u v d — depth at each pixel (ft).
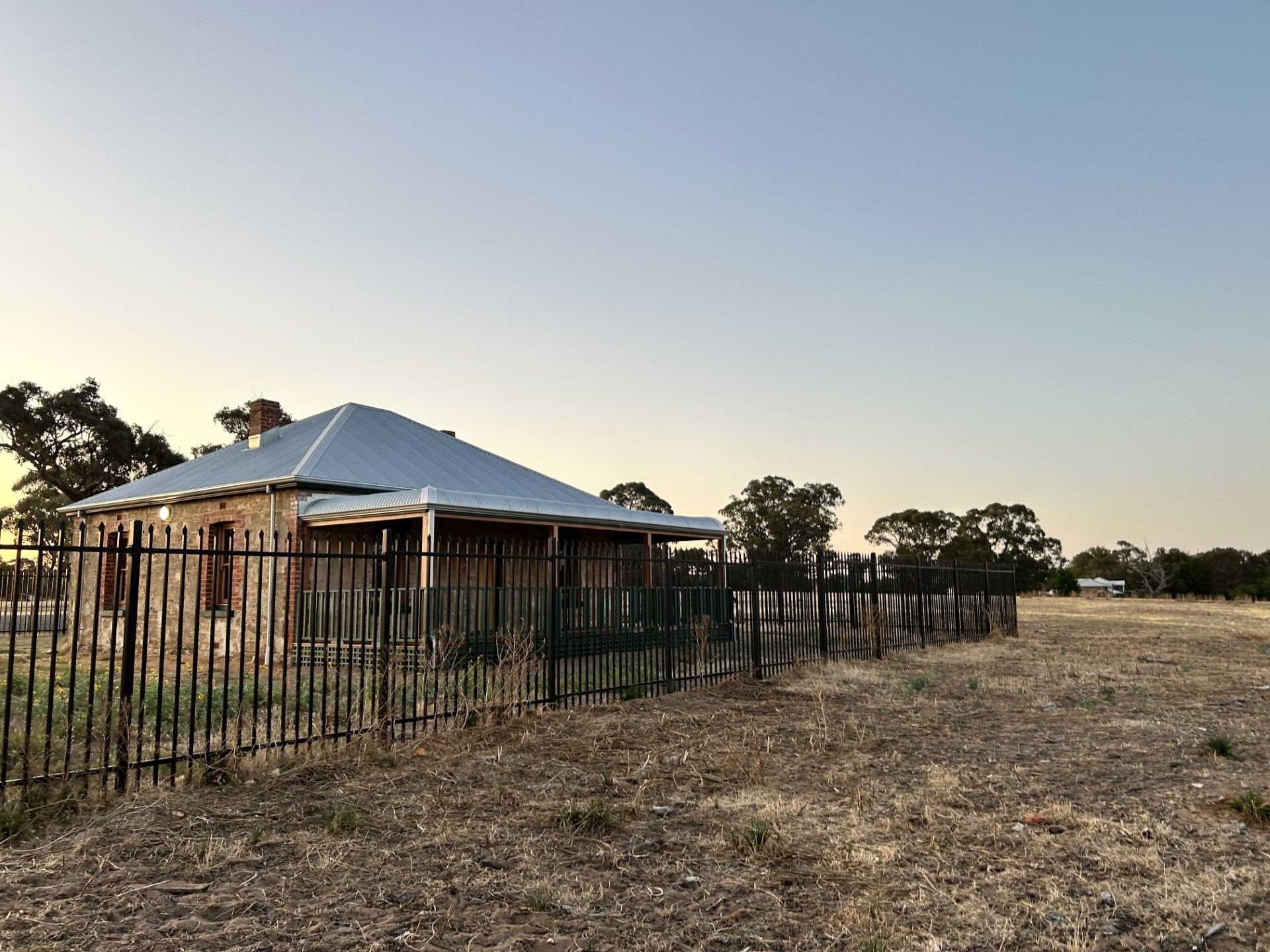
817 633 45.75
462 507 48.16
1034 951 12.06
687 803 19.35
